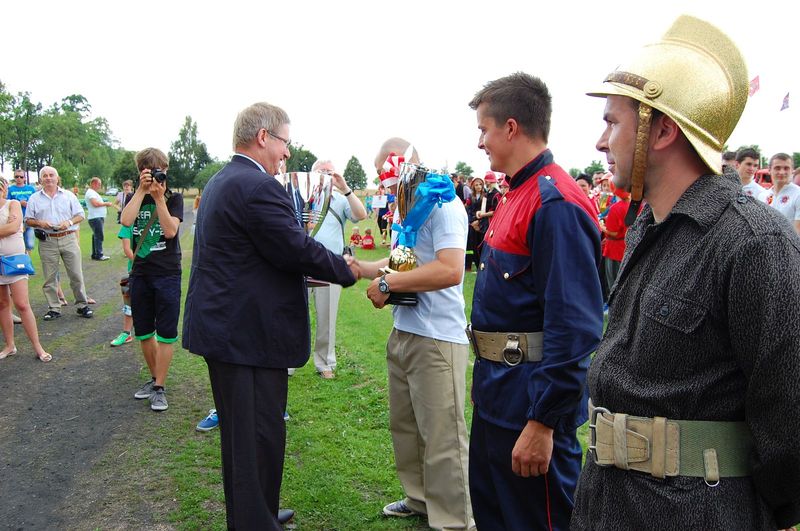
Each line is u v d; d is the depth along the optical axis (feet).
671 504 3.92
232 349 8.04
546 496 6.66
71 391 16.53
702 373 3.91
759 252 3.56
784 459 3.60
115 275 38.34
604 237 23.07
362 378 17.16
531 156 6.61
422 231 8.78
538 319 6.41
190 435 13.56
